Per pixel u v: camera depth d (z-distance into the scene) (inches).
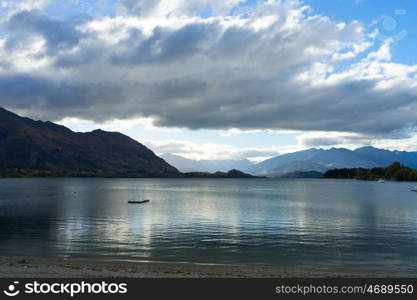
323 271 1063.0
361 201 4709.6
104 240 1681.8
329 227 2196.1
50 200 4564.5
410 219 2664.9
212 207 3681.1
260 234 1895.9
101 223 2348.7
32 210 3240.7
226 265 1160.2
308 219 2628.0
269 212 3174.2
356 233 1951.3
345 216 2861.7
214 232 1959.9
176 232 1955.0
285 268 1116.5
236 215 2898.6
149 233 1914.4
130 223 2349.9
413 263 1246.3
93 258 1286.9
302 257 1338.6
